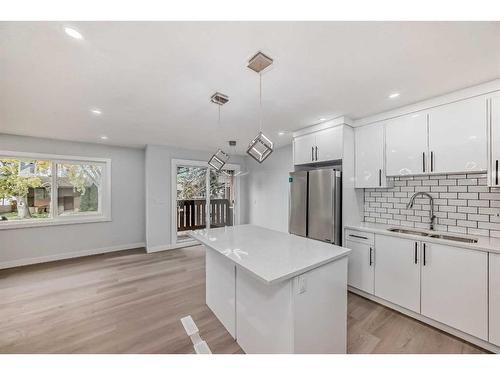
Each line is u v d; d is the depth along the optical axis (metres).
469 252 1.83
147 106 2.41
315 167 3.56
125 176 4.79
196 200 5.51
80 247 4.28
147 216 4.55
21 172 3.83
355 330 2.01
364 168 2.80
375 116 2.67
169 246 4.82
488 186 1.92
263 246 1.84
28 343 1.84
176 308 2.42
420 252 2.12
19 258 3.74
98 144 4.46
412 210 2.64
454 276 1.91
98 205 4.54
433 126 2.21
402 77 1.80
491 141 1.88
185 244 5.04
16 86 1.93
